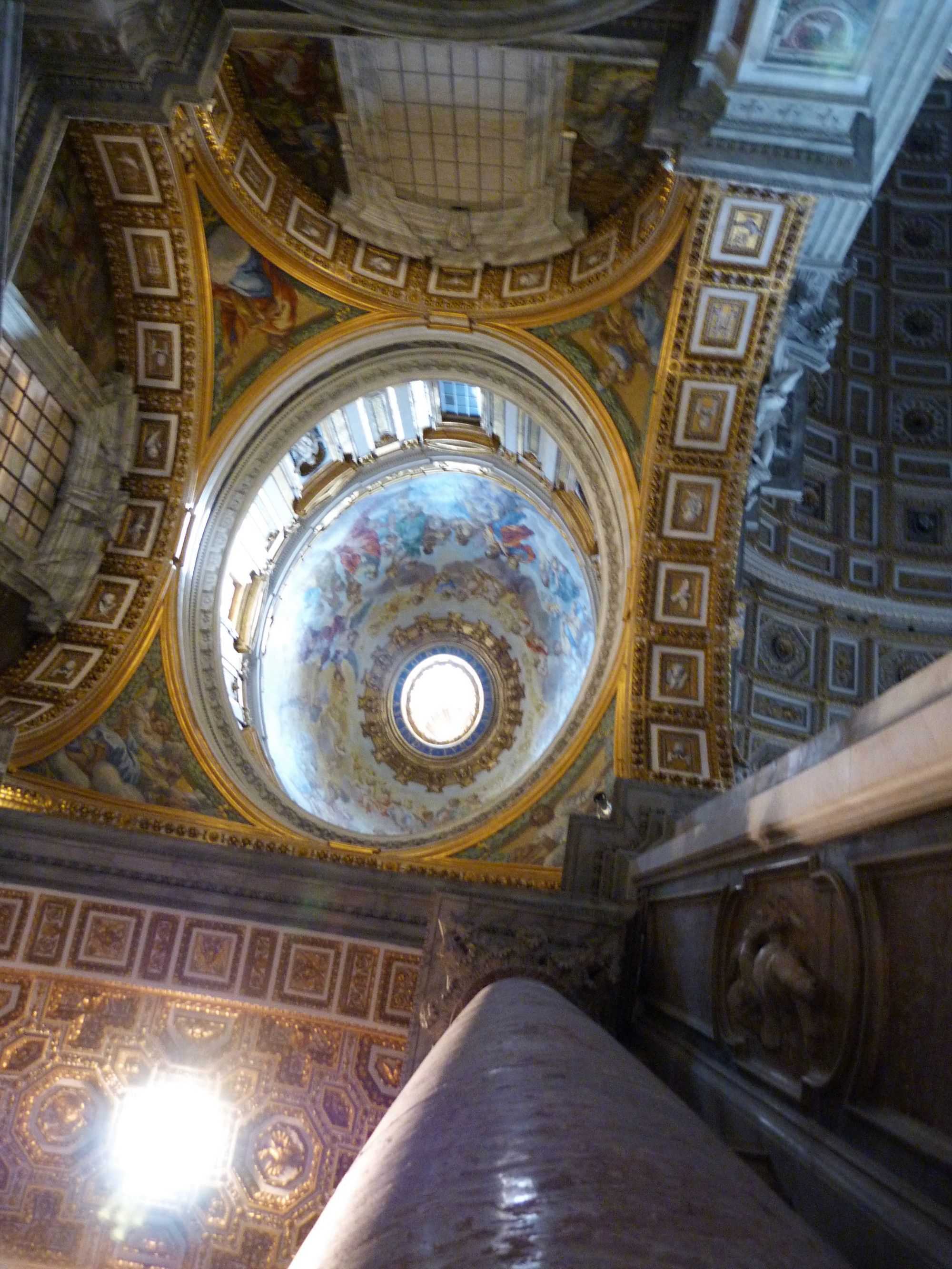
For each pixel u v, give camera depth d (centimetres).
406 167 1383
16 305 1141
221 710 1437
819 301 1298
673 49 916
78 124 1170
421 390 1714
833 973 370
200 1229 981
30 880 991
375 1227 160
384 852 1281
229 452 1466
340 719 2177
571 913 860
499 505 2017
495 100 1262
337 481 1888
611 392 1430
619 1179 159
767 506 2000
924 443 2114
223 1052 995
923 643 2062
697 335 1267
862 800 335
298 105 1312
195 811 1287
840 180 920
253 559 1814
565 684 2039
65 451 1338
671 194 1223
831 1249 173
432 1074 305
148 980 981
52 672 1291
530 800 1353
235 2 922
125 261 1321
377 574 2180
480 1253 132
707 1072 547
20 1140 998
